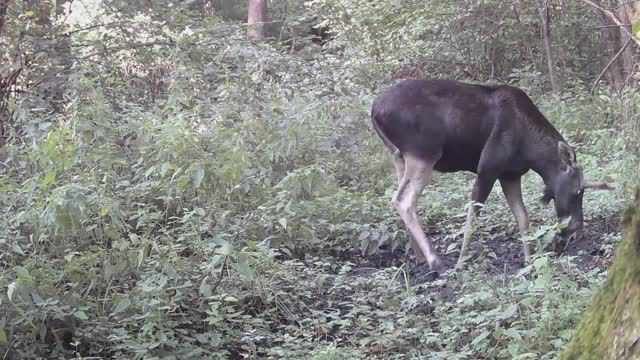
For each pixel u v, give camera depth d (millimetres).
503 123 6512
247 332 5305
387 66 14578
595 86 12094
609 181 7684
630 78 11945
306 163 8945
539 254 5035
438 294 5789
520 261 6789
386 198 8086
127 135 7973
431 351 5039
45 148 6316
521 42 14938
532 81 13641
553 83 13414
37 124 8102
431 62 15461
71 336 5191
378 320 5699
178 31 9898
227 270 5852
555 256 6383
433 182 9430
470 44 15164
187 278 5742
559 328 4758
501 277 5797
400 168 6883
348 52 13445
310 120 9164
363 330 5473
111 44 9984
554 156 6527
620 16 12031
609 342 2336
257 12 16609
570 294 5082
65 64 9680
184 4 10055
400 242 7379
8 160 7055
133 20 9922
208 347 5309
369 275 6758
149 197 6949
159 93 10219
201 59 9680
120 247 5516
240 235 6629
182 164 7043
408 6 15047
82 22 10555
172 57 9641
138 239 5938
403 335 5270
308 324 5645
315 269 6598
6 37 9172
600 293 2492
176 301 5492
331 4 15000
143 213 6051
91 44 9789
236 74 9359
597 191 7816
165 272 5516
